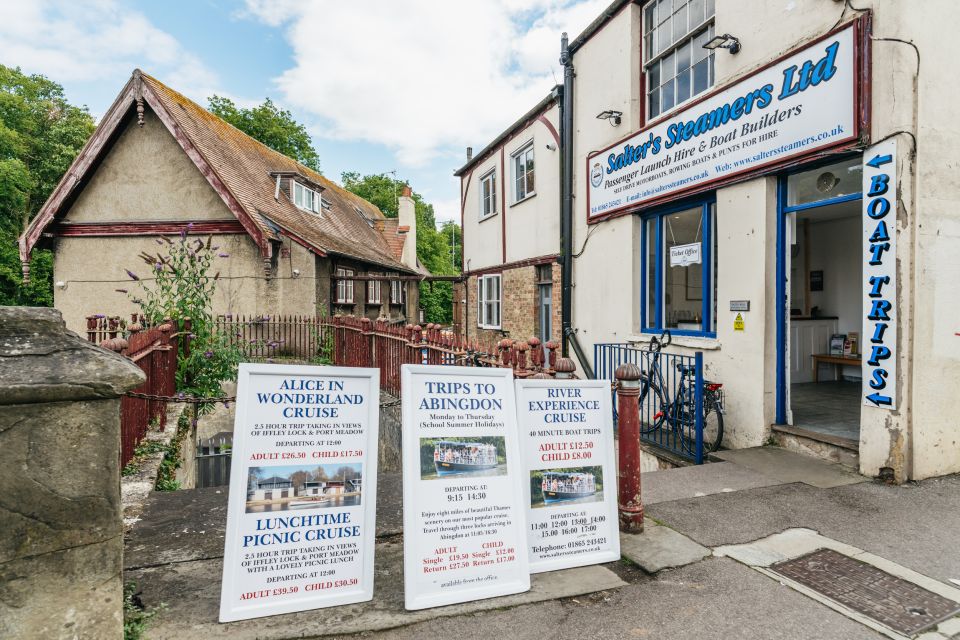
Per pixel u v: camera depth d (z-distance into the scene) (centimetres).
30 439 188
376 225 2778
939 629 242
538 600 267
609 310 814
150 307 727
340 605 258
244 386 258
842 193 503
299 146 3516
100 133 1383
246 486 253
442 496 271
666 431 615
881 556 311
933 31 432
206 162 1319
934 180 430
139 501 387
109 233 1421
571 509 306
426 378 283
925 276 427
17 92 3067
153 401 571
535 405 311
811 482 436
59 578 193
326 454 267
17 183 2494
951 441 448
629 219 766
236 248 1399
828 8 480
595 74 853
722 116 588
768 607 260
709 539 334
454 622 249
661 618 252
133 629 234
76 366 194
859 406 654
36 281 2472
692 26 679
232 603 244
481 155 1350
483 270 1380
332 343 1230
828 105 470
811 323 849
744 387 570
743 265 571
